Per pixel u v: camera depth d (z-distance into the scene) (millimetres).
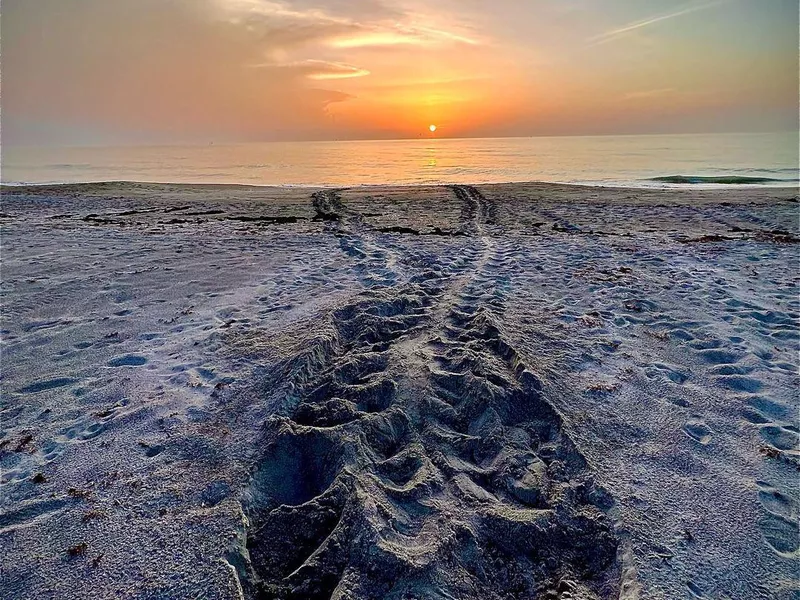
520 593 2064
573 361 3947
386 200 16859
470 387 3383
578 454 2777
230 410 3283
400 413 3141
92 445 2939
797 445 2918
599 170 34188
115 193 20219
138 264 7457
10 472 2723
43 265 7406
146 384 3672
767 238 9203
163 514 2387
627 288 5938
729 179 24578
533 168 37750
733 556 2137
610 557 2195
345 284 6160
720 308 5207
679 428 3078
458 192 18969
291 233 10328
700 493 2512
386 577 2016
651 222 11820
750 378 3686
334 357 4055
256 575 2150
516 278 6457
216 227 11328
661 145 85625
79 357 4176
